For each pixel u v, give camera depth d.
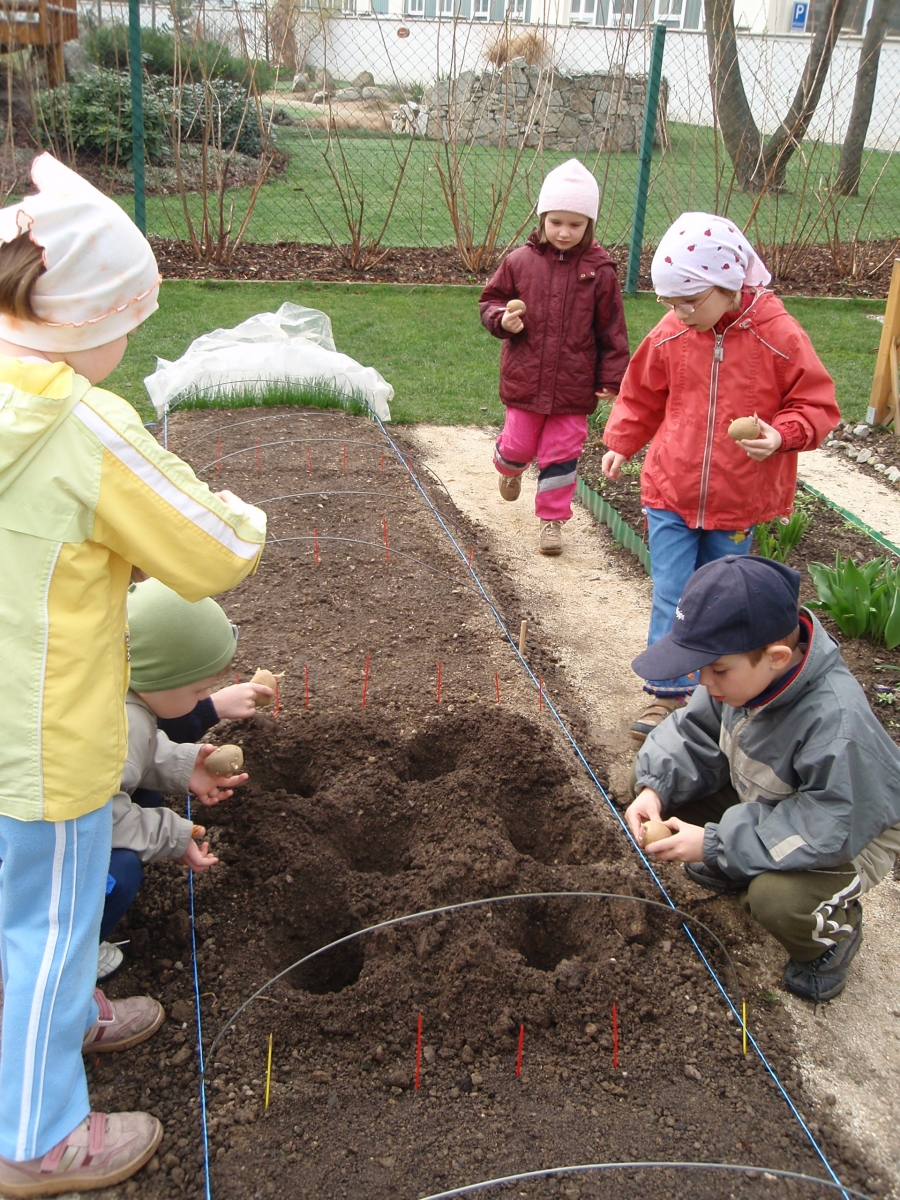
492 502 5.49
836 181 11.62
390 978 2.40
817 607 4.44
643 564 4.81
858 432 6.68
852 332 8.99
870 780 2.38
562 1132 2.11
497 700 3.56
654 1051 2.33
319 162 15.46
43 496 1.77
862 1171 2.11
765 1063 2.33
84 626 1.83
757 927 2.78
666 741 2.86
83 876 1.90
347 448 5.71
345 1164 2.03
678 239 3.14
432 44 20.56
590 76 15.84
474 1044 2.31
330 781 3.07
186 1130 2.10
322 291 9.61
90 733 1.84
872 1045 2.43
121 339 1.90
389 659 3.76
